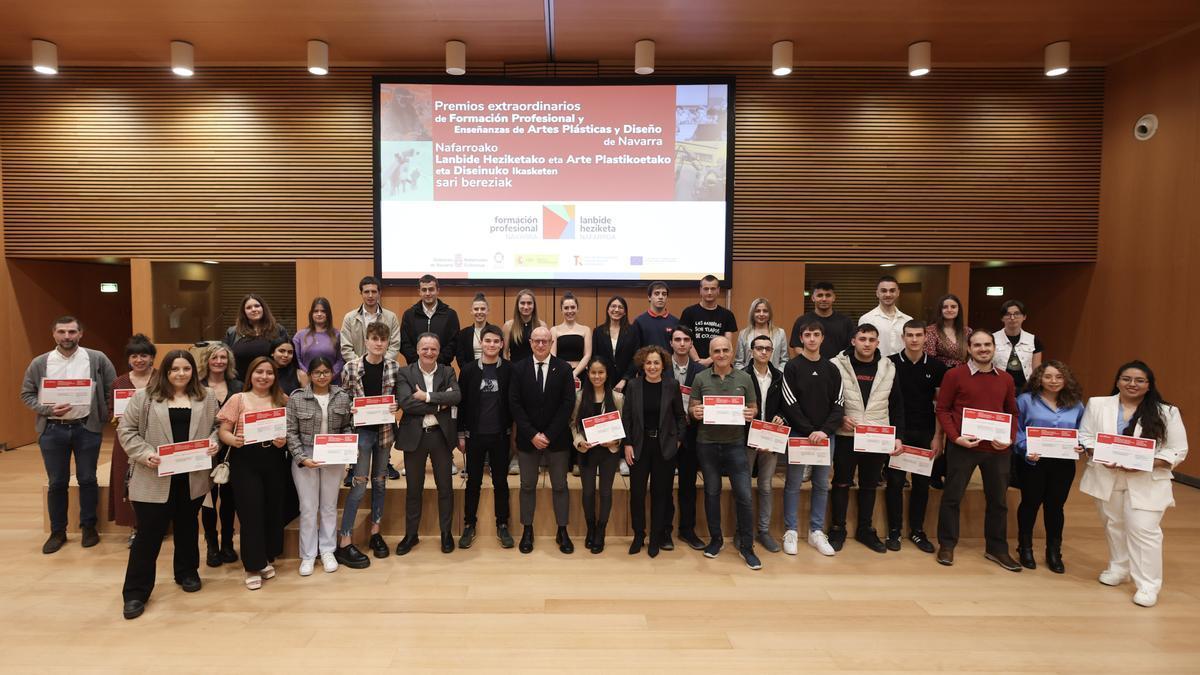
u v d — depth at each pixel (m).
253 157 6.02
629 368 4.50
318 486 3.54
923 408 3.93
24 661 2.62
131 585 3.03
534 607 3.14
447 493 3.83
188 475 3.15
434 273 5.95
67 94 5.98
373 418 3.57
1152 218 5.57
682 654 2.72
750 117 6.05
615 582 3.44
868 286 7.05
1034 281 6.98
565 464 3.84
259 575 3.34
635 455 3.77
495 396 3.85
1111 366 5.97
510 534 4.17
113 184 6.04
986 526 3.80
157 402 3.08
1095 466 3.45
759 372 3.95
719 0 4.72
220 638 2.81
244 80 5.98
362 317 4.63
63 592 3.27
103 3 4.71
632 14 4.96
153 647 2.74
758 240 6.08
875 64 6.02
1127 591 3.38
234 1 4.70
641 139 5.93
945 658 2.71
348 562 3.61
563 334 4.57
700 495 4.25
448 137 5.91
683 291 6.09
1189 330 5.26
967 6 4.79
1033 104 6.07
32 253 6.11
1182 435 3.20
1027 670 2.63
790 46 5.39
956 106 6.06
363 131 6.01
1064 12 4.88
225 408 3.30
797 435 3.82
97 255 6.08
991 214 6.10
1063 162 6.08
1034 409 3.68
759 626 2.97
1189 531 4.23
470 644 2.79
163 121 6.00
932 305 6.34
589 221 5.96
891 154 6.07
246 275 6.77
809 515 4.19
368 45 5.56
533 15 4.98
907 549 3.97
